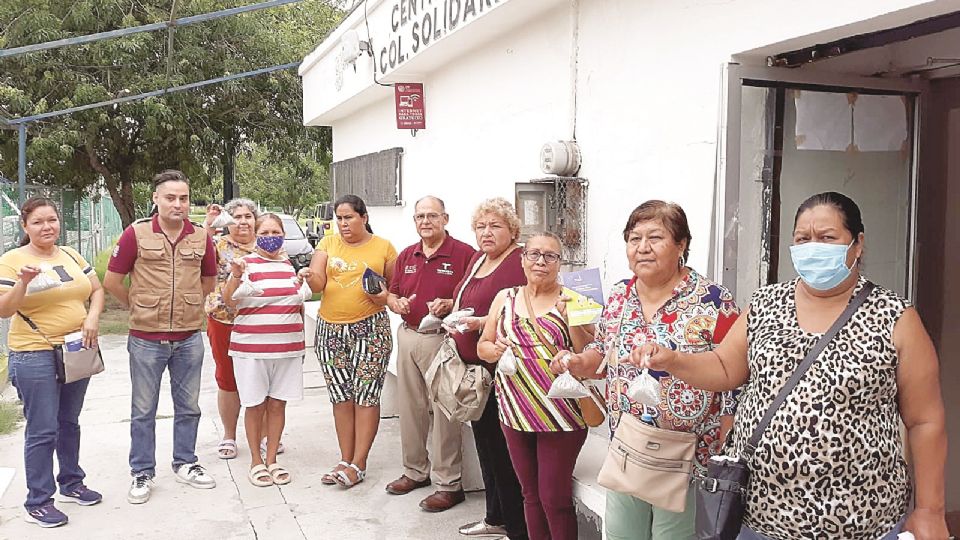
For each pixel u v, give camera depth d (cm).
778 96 318
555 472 323
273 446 481
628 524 277
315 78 1002
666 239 257
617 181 397
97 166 1328
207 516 427
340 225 457
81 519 423
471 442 459
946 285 363
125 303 453
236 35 1338
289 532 407
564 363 296
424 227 421
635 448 261
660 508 261
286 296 463
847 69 335
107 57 1223
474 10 488
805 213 209
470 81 584
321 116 995
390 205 789
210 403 661
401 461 511
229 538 401
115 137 1307
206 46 1328
